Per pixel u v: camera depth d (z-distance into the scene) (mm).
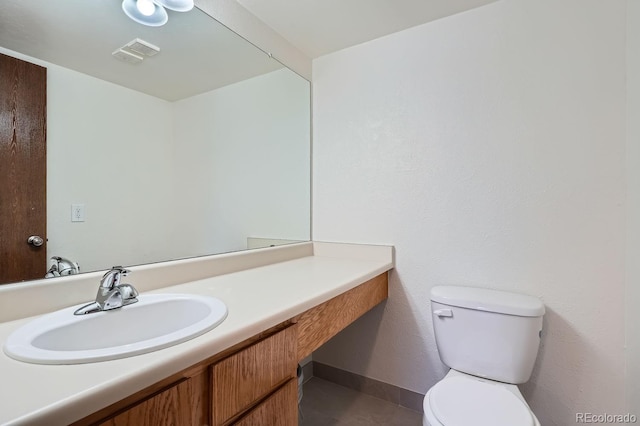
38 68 975
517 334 1257
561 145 1348
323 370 2053
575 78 1318
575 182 1323
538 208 1396
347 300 1346
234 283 1258
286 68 1863
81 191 1065
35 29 969
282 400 902
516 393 1183
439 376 1651
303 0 1487
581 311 1315
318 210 2031
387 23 1657
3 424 417
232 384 750
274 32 1757
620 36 1238
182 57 1392
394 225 1760
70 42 1053
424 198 1669
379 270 1588
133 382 550
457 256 1585
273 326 877
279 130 1851
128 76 1218
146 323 942
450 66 1592
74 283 973
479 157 1525
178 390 644
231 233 1604
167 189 1338
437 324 1438
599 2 1273
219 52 1536
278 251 1771
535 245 1404
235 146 1622
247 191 1682
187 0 1343
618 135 1243
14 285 857
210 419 703
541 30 1385
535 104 1397
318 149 2029
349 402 1797
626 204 1227
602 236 1274
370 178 1833
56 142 1009
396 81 1743
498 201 1482
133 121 1230
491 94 1494
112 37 1169
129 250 1190
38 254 945
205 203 1494
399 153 1738
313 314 1105
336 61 1951
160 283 1192
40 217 958
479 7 1516
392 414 1684
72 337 792
